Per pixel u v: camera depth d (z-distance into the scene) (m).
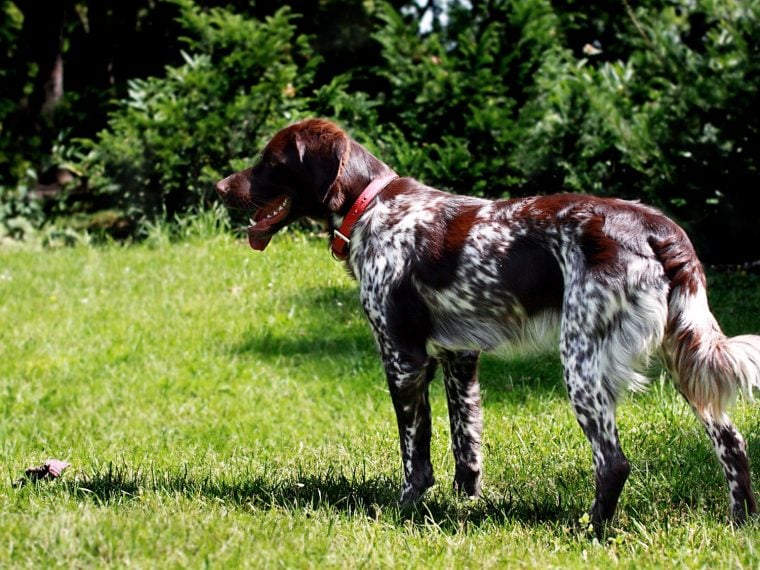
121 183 13.76
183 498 4.78
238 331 9.27
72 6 18.48
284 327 9.34
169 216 13.71
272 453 6.21
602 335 4.27
